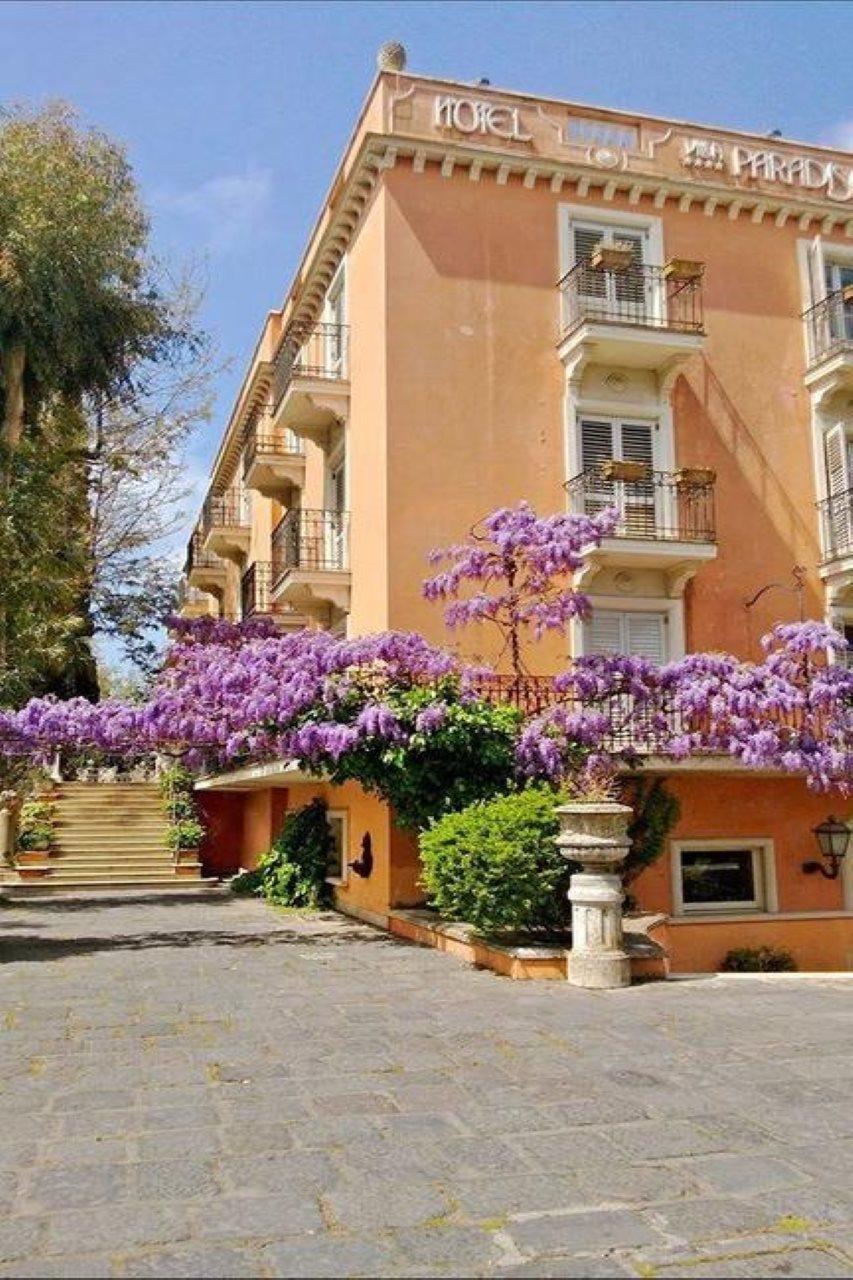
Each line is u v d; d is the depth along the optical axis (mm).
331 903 16797
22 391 18203
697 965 14102
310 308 19969
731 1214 3879
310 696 11773
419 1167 4371
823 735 12922
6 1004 8172
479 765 11984
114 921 14961
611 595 15352
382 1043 6695
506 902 9570
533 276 15812
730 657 13281
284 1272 3404
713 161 16938
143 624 23938
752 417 16453
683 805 14844
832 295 16875
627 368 16031
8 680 14328
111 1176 4273
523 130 16078
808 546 16359
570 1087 5613
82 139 18672
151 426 24734
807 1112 5145
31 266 17469
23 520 15617
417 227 15391
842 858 15391
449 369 15156
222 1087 5648
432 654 12445
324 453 18438
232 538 28141
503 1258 3514
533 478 15234
